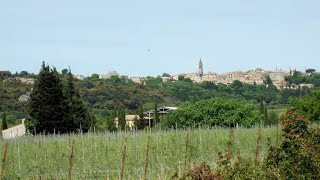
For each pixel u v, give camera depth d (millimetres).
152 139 40656
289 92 152500
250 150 33812
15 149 37375
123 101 133125
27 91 126500
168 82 177500
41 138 43219
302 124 13391
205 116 64062
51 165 31797
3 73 135750
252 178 12102
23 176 29391
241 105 65188
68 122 65938
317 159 12672
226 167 12102
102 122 87312
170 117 65938
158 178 26031
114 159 34062
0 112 111312
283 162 12727
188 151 37031
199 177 11031
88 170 30625
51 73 65438
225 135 42375
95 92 134750
